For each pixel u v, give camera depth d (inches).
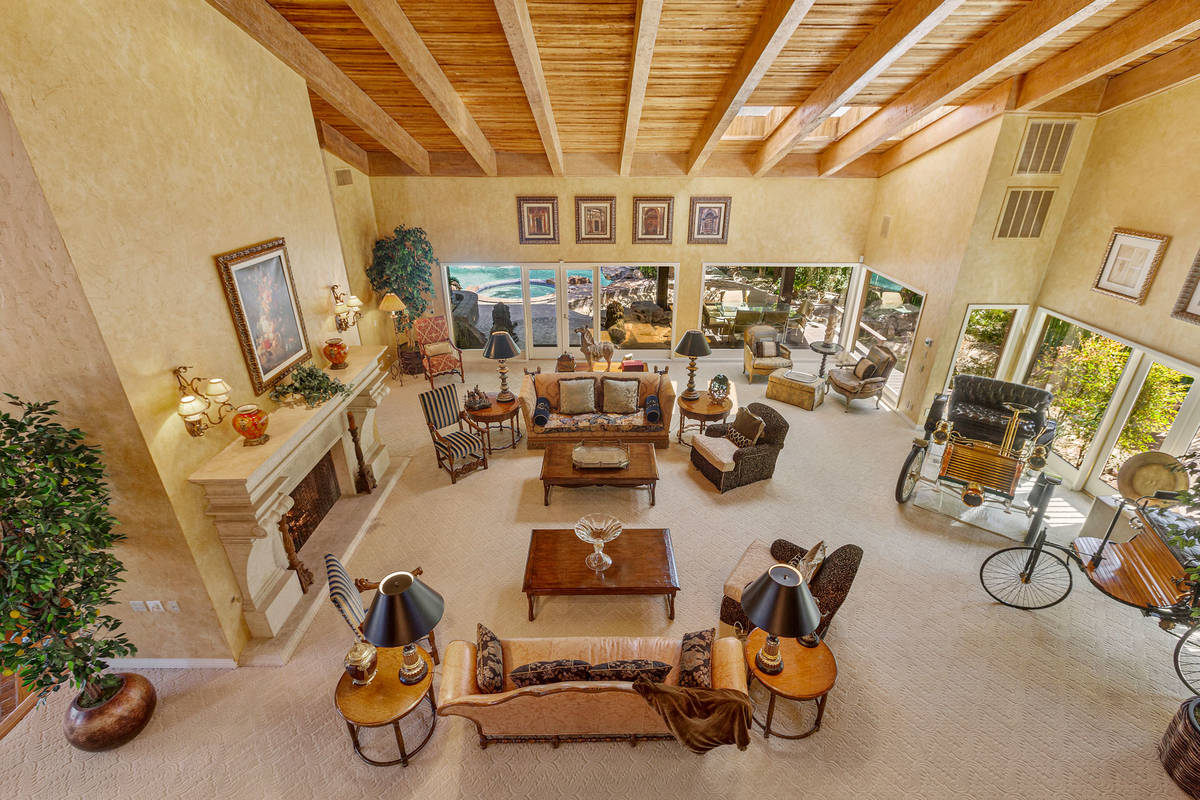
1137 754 159.5
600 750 161.0
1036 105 262.4
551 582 197.2
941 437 258.4
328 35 217.0
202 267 169.0
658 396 318.7
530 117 313.1
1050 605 206.2
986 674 183.0
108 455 149.2
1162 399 240.2
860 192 408.5
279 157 212.8
